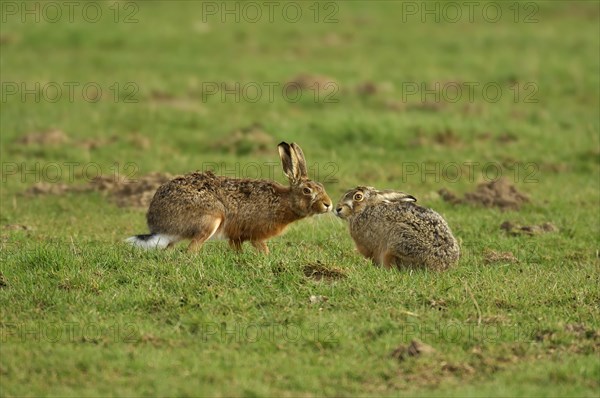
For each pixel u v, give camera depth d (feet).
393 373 93.97
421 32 335.88
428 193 179.52
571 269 130.52
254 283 112.68
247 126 224.33
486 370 94.94
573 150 212.43
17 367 93.40
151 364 94.02
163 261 118.42
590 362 95.45
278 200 127.85
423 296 111.14
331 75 280.51
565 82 271.69
